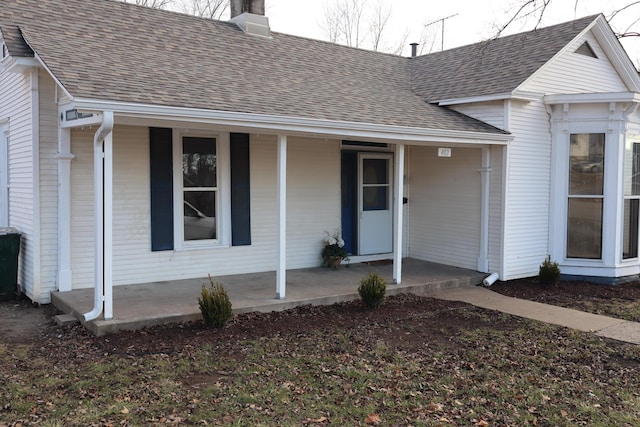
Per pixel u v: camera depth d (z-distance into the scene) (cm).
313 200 991
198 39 943
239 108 666
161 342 572
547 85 1000
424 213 1098
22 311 709
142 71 707
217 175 882
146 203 816
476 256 994
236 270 906
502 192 943
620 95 927
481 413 421
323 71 1033
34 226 729
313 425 394
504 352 570
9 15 746
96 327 588
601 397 455
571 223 1000
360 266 1021
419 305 777
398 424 400
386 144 1096
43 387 451
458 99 988
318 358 536
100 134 576
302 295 762
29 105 735
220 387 457
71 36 754
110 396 434
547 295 866
